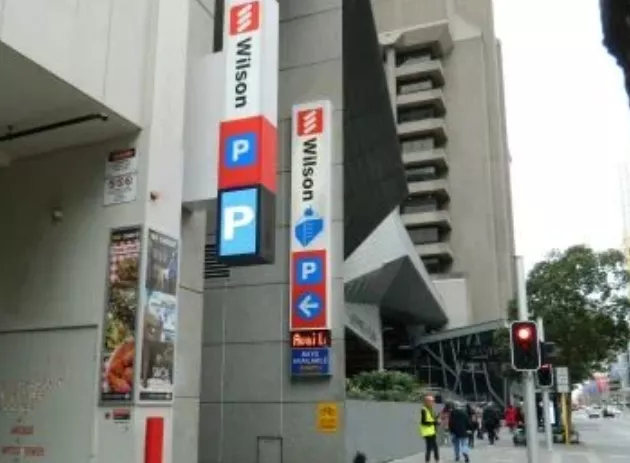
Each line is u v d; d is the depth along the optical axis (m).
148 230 7.96
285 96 18.03
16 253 8.72
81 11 7.50
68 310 8.15
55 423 7.89
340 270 16.45
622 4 2.75
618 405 139.12
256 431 16.05
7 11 6.54
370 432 18.81
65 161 8.66
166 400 7.91
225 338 16.81
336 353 15.91
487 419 31.59
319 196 16.70
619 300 33.06
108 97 7.77
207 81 10.04
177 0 9.09
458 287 74.38
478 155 83.25
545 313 33.31
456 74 87.38
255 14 10.01
